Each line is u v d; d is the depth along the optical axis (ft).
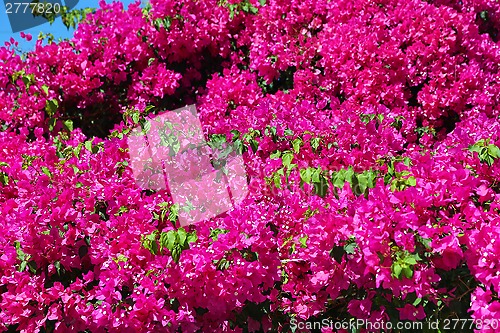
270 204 10.19
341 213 9.15
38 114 17.99
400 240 8.16
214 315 9.48
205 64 21.76
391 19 18.04
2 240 9.82
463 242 8.29
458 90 16.61
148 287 8.89
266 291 10.09
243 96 17.43
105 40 19.77
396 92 16.72
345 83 17.28
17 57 18.61
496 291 8.14
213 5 21.13
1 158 13.88
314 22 19.03
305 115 14.08
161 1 19.76
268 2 21.08
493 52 18.30
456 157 9.91
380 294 8.99
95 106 19.67
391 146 13.21
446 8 18.11
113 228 10.03
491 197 9.02
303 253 9.27
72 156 13.21
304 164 11.60
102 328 9.39
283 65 18.38
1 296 9.70
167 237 9.19
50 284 9.75
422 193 8.68
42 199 10.18
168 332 9.05
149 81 19.62
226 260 8.96
